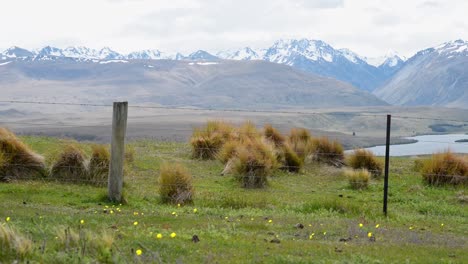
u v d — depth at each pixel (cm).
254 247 892
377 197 1745
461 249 1001
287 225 1185
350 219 1331
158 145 2664
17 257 697
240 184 1836
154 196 1555
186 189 1516
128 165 1992
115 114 1397
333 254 867
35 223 1009
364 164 2164
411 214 1488
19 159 1686
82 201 1408
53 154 1806
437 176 1950
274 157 2070
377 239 1067
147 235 942
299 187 1869
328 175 2125
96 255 732
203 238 955
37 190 1513
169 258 770
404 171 2241
